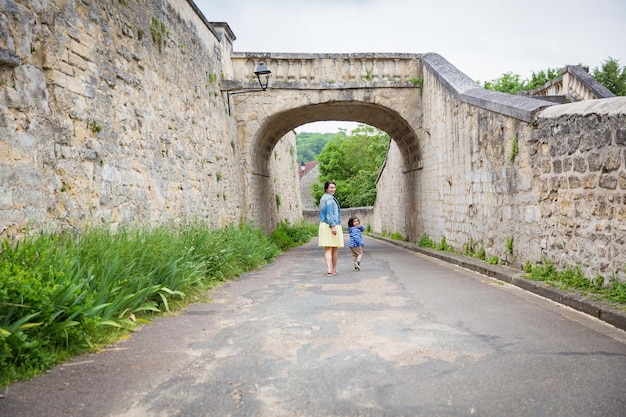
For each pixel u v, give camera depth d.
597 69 31.52
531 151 8.03
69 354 3.82
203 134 12.51
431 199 15.41
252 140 16.38
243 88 14.75
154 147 9.16
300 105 16.31
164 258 6.21
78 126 6.53
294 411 2.80
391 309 5.66
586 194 6.41
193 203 11.18
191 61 11.89
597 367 3.48
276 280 8.48
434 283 7.78
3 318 3.47
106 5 7.57
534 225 8.00
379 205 32.53
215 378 3.36
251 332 4.66
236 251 9.92
